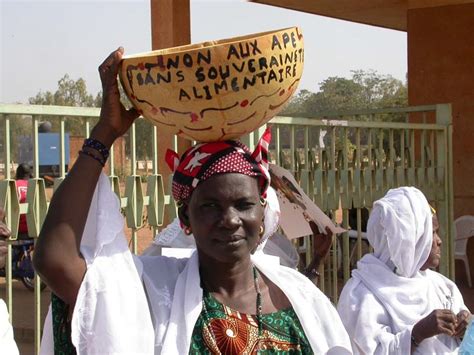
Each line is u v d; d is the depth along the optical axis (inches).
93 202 79.7
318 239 131.2
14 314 316.5
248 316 83.0
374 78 1615.4
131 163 149.6
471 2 394.6
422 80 408.8
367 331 132.3
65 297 77.3
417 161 268.8
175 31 266.4
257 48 74.6
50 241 75.7
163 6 267.0
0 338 100.4
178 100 76.0
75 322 75.7
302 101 1083.9
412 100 412.2
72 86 1681.8
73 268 76.3
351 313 135.7
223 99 75.6
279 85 77.0
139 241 410.6
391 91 1619.1
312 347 84.2
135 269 80.0
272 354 81.9
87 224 79.9
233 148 82.0
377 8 452.8
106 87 79.4
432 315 128.6
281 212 125.4
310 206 120.6
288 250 133.6
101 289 76.7
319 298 90.1
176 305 81.9
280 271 91.0
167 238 118.9
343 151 212.5
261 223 85.1
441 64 403.9
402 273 138.8
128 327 77.2
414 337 129.3
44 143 360.2
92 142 79.0
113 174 142.9
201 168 81.1
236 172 81.0
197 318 81.2
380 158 229.9
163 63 74.8
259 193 84.0
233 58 74.1
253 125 79.7
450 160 270.7
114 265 78.6
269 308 85.0
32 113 129.2
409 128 246.5
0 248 105.3
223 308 82.4
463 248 389.7
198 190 81.3
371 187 224.5
